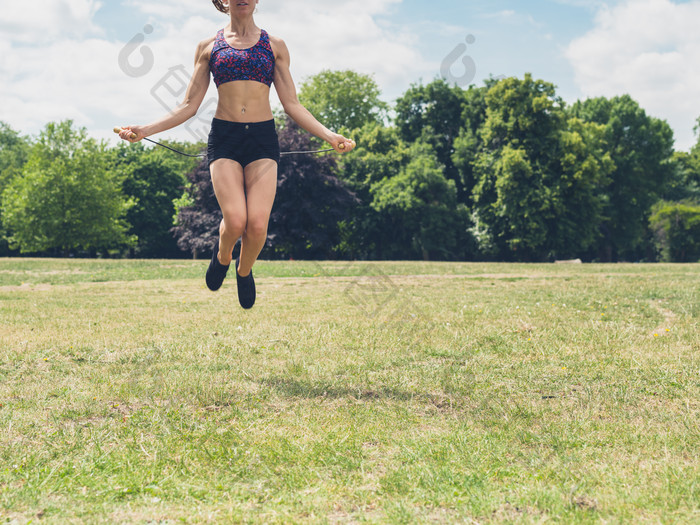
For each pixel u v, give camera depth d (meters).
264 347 5.96
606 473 2.79
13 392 4.30
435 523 2.33
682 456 3.02
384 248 46.12
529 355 5.52
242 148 3.91
